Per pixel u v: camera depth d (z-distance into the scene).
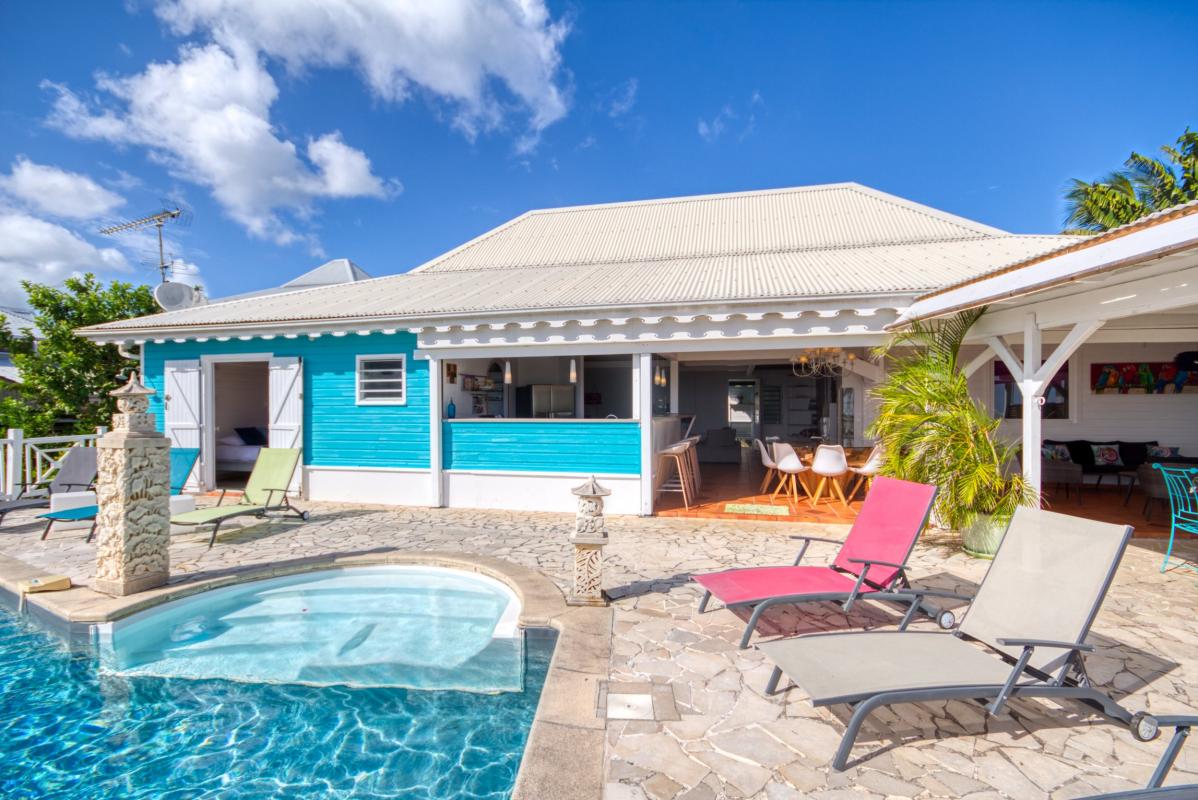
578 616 4.56
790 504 9.45
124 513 5.09
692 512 8.84
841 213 14.19
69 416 14.88
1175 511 7.06
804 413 18.89
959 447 6.31
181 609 5.22
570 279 10.98
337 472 9.93
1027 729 3.02
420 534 7.48
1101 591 2.99
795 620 4.57
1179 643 4.07
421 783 3.04
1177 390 10.45
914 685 2.70
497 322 8.69
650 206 16.58
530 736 2.92
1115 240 4.55
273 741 3.42
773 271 9.86
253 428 13.92
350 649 4.56
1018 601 3.41
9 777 3.10
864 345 7.93
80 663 4.38
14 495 9.63
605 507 8.81
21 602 5.16
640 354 8.65
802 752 2.80
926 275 8.28
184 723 3.61
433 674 4.21
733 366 18.52
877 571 4.50
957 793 2.50
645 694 3.35
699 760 2.73
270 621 5.09
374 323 9.14
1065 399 10.83
